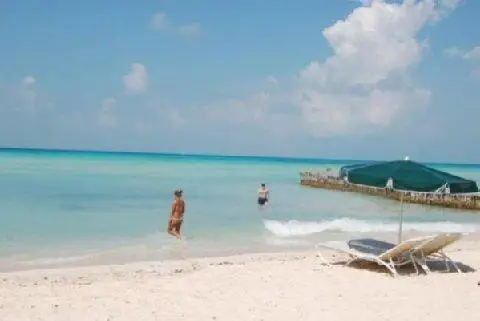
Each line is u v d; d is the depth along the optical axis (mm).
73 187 35875
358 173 12055
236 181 50062
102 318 8430
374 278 11641
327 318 8648
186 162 107750
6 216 22000
